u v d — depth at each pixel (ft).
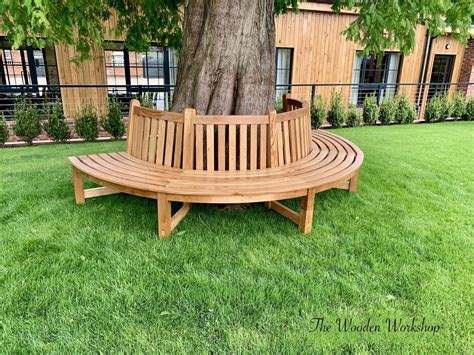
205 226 9.63
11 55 26.91
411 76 36.58
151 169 10.03
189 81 11.01
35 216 9.93
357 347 5.63
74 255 7.99
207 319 6.15
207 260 7.95
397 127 28.43
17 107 21.12
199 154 9.92
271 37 11.05
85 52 15.85
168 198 8.46
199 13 10.81
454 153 18.79
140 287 6.91
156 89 27.91
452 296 6.86
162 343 5.61
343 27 32.37
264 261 7.98
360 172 14.90
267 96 11.18
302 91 32.53
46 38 11.23
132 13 17.60
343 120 28.09
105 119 22.75
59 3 11.47
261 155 10.12
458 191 12.75
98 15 16.34
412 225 9.92
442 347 5.65
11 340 5.60
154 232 9.16
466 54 38.22
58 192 11.74
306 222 9.20
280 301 6.63
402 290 7.04
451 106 32.14
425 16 11.55
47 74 27.45
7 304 6.35
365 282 7.26
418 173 14.88
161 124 10.29
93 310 6.29
